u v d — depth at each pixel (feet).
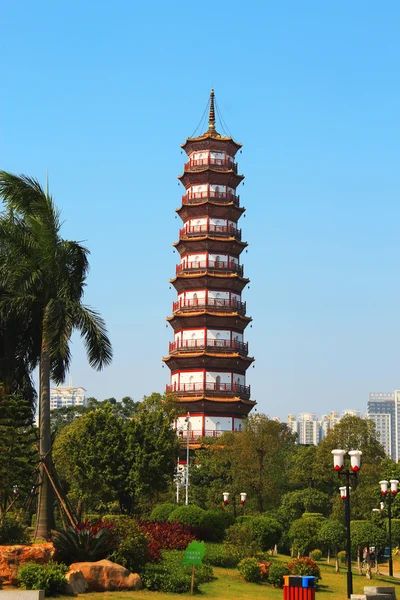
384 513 268.82
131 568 128.77
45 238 145.59
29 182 148.05
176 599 118.83
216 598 124.36
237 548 165.68
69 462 249.55
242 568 148.77
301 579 118.01
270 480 289.33
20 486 150.61
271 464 294.46
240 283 382.83
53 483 139.64
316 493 303.07
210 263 382.22
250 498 288.51
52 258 145.69
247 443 292.20
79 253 152.76
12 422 150.10
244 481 287.69
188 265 384.27
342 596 142.92
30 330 156.66
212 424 368.48
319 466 306.14
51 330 140.46
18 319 153.07
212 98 414.21
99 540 125.29
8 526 131.64
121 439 216.33
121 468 212.23
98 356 145.59
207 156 396.37
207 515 193.26
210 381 372.79
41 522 139.03
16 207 147.43
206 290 379.35
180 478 314.96
